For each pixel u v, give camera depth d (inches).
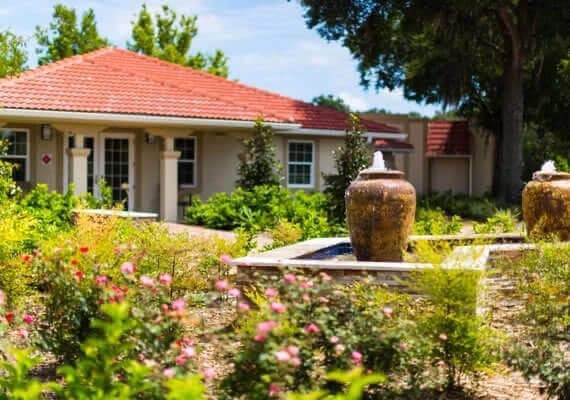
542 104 1376.7
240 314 221.6
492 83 1362.0
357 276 345.7
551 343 252.4
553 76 1320.1
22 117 786.8
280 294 216.4
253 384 182.4
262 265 352.2
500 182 1253.7
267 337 182.5
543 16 1079.0
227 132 964.0
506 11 1125.1
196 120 874.1
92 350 158.1
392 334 220.1
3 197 545.6
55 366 274.7
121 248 315.9
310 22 1173.7
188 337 279.9
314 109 1085.1
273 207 811.4
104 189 733.3
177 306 203.0
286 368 177.6
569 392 218.1
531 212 502.6
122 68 993.5
